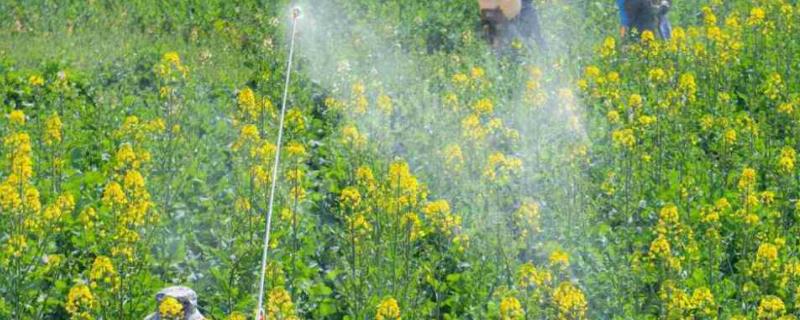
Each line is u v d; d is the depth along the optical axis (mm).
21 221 17359
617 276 17656
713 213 18766
